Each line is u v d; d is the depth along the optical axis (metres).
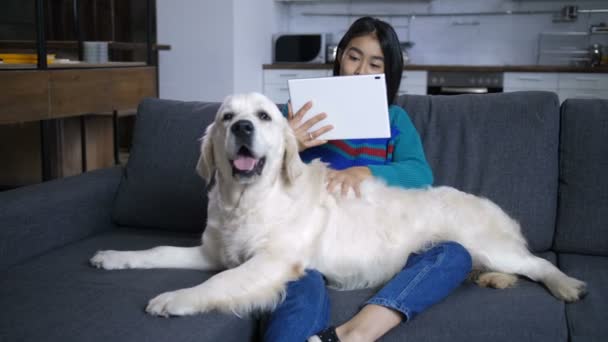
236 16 5.09
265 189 1.67
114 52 5.86
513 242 1.80
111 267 1.70
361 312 1.46
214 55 5.16
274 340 1.38
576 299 1.53
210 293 1.41
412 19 6.25
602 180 1.95
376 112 1.79
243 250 1.69
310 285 1.53
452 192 1.94
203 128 2.26
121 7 5.86
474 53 6.14
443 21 6.17
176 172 2.20
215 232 1.74
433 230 1.83
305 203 1.73
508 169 2.03
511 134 2.06
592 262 1.86
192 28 5.16
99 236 2.10
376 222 1.80
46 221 1.92
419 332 1.44
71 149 4.20
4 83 2.19
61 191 2.03
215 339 1.30
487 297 1.56
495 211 1.90
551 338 1.39
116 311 1.36
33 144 4.09
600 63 5.48
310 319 1.42
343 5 6.38
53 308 1.37
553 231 2.00
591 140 1.99
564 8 5.71
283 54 5.98
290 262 1.61
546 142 2.03
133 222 2.22
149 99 2.41
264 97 1.71
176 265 1.75
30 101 2.33
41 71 2.39
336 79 1.80
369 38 2.06
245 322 1.45
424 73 5.48
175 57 5.25
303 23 6.55
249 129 1.58
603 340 1.35
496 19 6.02
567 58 5.86
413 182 1.93
